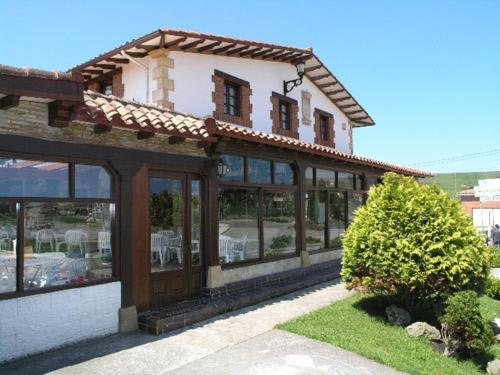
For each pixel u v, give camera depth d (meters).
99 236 6.46
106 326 6.33
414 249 6.90
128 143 6.80
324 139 15.22
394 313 7.28
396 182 7.90
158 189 7.53
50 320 5.71
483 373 5.91
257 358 5.43
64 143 5.90
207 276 8.25
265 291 8.61
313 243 11.77
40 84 4.96
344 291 9.34
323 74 13.80
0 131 5.29
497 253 14.76
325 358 5.46
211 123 7.46
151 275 7.25
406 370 5.27
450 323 6.18
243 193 9.29
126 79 9.98
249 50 10.97
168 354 5.56
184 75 9.61
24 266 5.58
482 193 32.72
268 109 12.06
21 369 5.07
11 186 5.47
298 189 10.95
